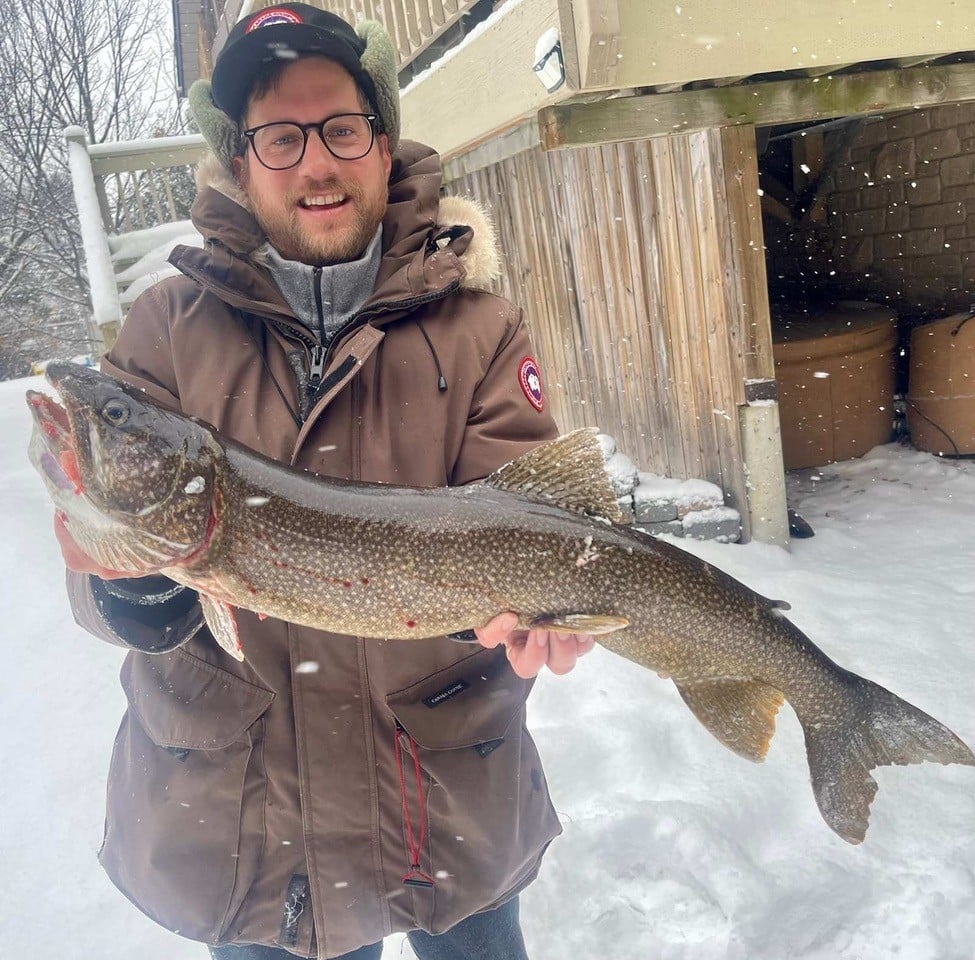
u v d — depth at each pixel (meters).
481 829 1.99
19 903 2.94
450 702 1.96
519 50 4.39
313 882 1.93
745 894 2.96
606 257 6.31
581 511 2.05
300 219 1.98
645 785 3.49
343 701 1.93
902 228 8.02
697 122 4.91
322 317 2.04
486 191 8.00
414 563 1.87
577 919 2.95
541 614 1.95
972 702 3.82
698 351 5.68
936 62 5.08
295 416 1.98
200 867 1.94
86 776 3.51
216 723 1.91
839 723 2.37
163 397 1.99
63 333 23.97
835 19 4.02
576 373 7.11
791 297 9.58
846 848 3.14
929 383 7.22
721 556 5.36
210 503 1.80
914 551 5.51
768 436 5.46
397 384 2.01
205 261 1.98
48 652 4.26
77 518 1.77
